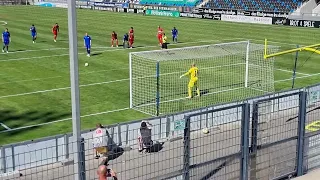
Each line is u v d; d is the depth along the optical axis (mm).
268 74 27719
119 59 32906
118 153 11172
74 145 8703
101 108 21391
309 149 10539
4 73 28172
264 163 9641
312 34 47344
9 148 12203
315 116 13641
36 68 29797
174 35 42156
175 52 28203
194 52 28297
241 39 43875
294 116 11227
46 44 39531
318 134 10664
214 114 12047
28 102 22109
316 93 13812
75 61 8586
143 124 12914
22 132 17969
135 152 11781
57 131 18156
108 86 25297
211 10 67375
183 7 68688
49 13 71500
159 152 11438
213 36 46219
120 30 50344
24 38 42875
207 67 29219
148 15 70375
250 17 60219
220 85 25562
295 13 60781
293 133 10703
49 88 24734
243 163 9031
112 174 9766
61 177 10602
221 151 10758
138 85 25297
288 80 27594
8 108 21109
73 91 8688
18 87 24891
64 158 11445
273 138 10422
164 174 9977
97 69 29578
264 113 10930
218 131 11359
